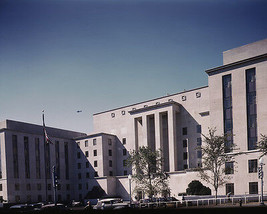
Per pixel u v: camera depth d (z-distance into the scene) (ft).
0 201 223.92
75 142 291.58
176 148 230.48
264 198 130.82
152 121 255.29
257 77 172.45
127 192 249.96
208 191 172.55
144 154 173.78
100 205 147.74
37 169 258.37
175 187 211.00
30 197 247.50
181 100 239.09
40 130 279.08
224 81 186.70
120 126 276.82
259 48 177.58
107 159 267.80
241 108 176.14
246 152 163.53
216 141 138.62
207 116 221.87
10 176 236.43
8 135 241.76
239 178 164.66
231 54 188.85
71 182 283.59
